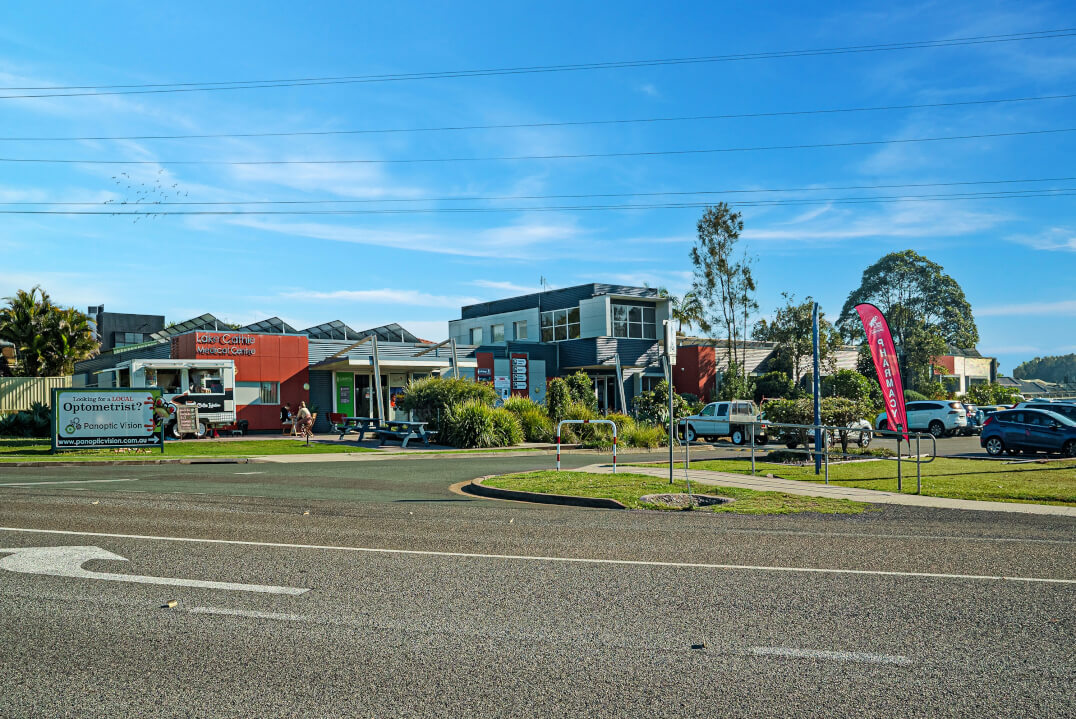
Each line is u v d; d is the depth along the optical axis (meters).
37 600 5.77
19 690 4.05
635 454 23.33
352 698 3.94
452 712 3.77
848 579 6.50
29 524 9.25
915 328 66.94
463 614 5.42
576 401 30.81
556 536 8.62
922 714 3.75
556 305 46.62
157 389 21.81
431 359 35.16
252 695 3.98
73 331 36.81
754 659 4.51
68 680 4.19
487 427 24.58
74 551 7.59
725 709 3.80
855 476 15.67
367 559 7.27
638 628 5.10
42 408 29.27
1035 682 4.16
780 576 6.60
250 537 8.44
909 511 10.83
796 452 19.55
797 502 11.57
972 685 4.11
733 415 28.56
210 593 5.98
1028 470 17.25
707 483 13.80
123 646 4.73
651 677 4.22
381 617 5.34
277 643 4.79
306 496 12.35
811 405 19.80
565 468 17.06
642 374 44.47
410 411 26.56
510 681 4.16
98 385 34.09
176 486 13.71
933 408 34.75
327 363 32.19
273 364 31.53
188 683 4.14
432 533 8.78
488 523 9.60
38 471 16.95
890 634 4.98
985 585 6.30
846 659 4.51
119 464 19.00
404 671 4.31
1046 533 9.02
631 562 7.17
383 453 21.73
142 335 58.16
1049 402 34.38
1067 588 6.20
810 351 46.84
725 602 5.75
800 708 3.82
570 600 5.80
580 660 4.49
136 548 7.76
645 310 46.09
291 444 24.80
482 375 37.72
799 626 5.15
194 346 29.89
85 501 11.45
